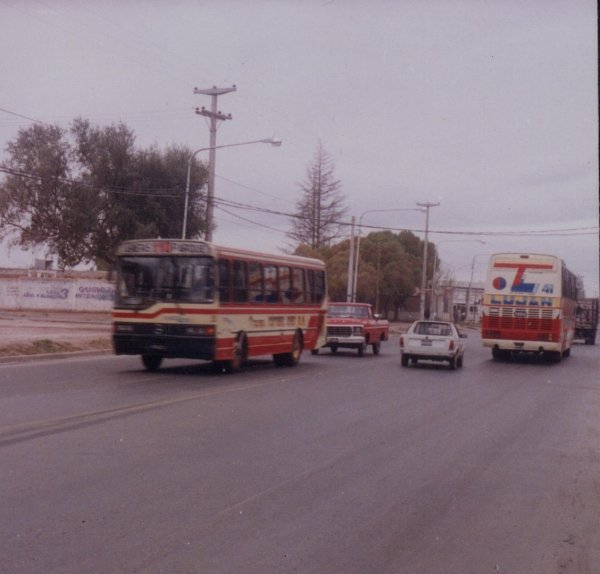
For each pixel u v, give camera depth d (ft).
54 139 160.04
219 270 65.41
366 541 23.36
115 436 37.55
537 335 101.55
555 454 38.73
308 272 85.35
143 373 66.74
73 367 70.13
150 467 31.60
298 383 65.10
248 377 67.62
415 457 36.14
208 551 21.84
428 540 23.75
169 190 160.25
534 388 71.10
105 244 161.99
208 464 32.65
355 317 103.45
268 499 27.53
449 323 89.86
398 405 54.19
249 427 42.01
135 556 21.21
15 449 33.83
